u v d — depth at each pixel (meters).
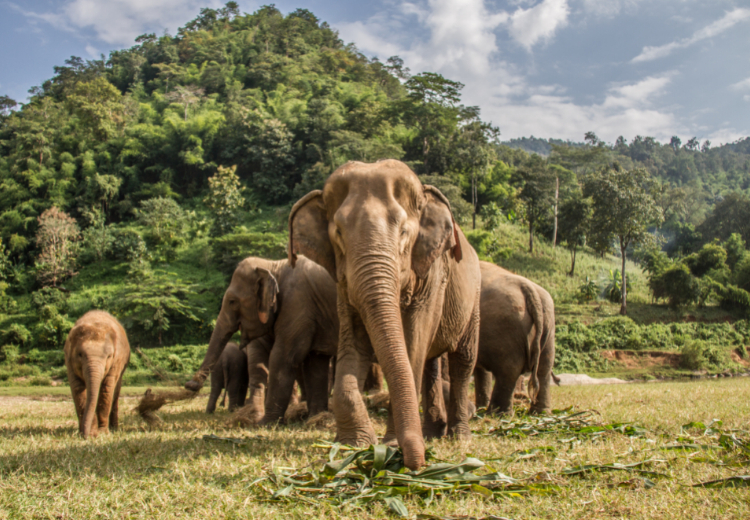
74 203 81.31
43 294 56.06
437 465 3.62
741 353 40.53
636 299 51.19
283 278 8.70
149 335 48.16
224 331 8.84
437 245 4.39
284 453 4.65
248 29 152.38
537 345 7.95
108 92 105.62
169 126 93.62
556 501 3.21
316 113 90.50
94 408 6.53
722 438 4.80
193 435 5.96
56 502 3.28
